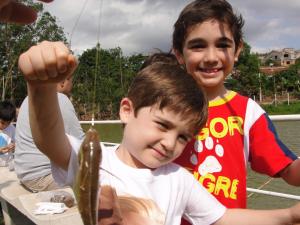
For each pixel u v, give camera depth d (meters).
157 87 0.57
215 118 0.73
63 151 0.53
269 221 0.59
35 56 0.39
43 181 1.35
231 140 0.71
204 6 0.74
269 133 0.70
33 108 0.48
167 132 0.57
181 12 0.78
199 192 0.64
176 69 0.60
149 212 0.58
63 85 1.57
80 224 1.06
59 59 0.39
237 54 0.79
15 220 1.43
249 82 16.53
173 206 0.60
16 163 1.42
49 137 0.50
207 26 0.73
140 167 0.61
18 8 0.46
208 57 0.73
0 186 1.49
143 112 0.58
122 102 0.61
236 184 0.70
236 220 0.61
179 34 0.77
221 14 0.73
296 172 0.66
